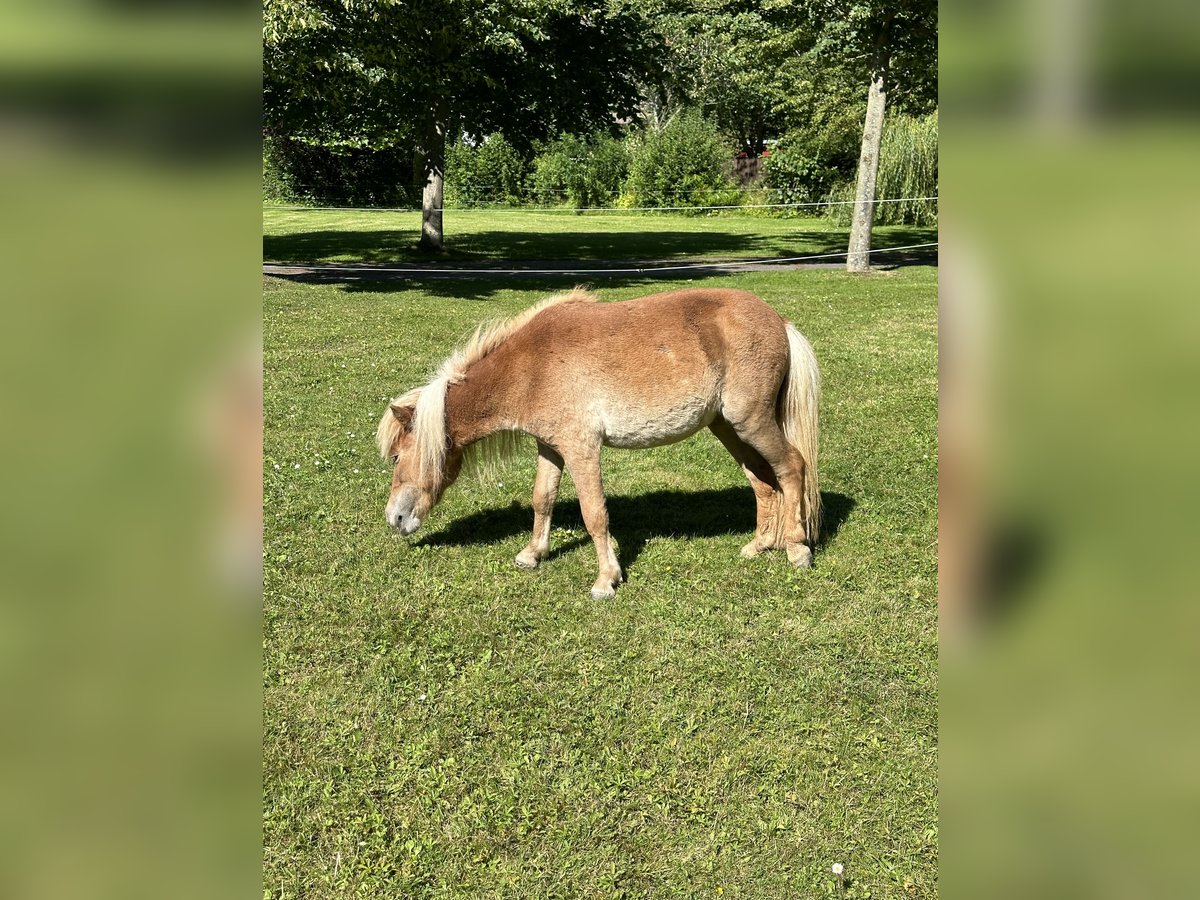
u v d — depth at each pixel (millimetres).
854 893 2812
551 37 19766
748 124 43781
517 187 43219
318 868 2959
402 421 4824
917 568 4957
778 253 22734
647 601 4656
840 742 3508
